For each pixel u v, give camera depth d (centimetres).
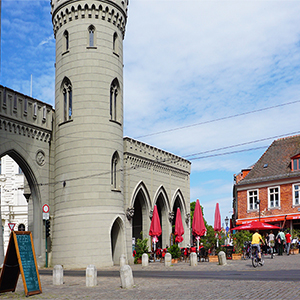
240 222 4797
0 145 3005
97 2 3434
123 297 1323
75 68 3388
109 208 3266
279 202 4512
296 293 1227
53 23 3688
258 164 4938
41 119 3391
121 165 3488
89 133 3294
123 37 3744
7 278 1509
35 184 3312
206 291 1355
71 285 1764
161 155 4519
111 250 3216
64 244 3206
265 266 2320
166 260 2812
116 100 3544
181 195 4922
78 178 3250
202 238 3628
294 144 4856
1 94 3030
